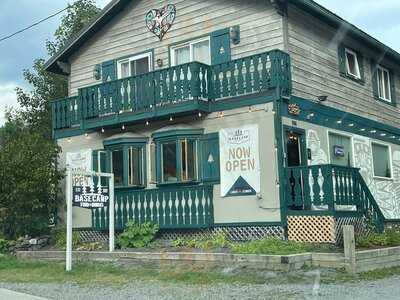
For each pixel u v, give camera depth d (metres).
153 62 18.64
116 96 17.50
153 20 18.77
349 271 11.88
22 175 17.91
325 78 17.81
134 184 17.27
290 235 14.42
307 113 16.44
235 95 15.75
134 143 17.39
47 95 28.70
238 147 15.52
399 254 13.51
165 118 16.88
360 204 15.11
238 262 12.63
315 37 17.55
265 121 15.15
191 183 16.17
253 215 15.12
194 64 15.81
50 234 18.95
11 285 12.13
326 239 13.81
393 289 10.19
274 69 15.09
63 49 20.48
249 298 9.70
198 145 16.23
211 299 9.75
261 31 16.30
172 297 10.05
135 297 10.20
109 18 19.80
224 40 16.92
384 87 22.36
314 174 14.19
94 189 15.01
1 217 18.27
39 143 18.72
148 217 16.59
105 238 17.95
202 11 17.61
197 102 15.64
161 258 13.86
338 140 18.25
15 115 28.19
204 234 15.89
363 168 19.58
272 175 14.89
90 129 18.34
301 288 10.45
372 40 19.95
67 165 19.31
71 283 12.12
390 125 22.09
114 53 19.72
